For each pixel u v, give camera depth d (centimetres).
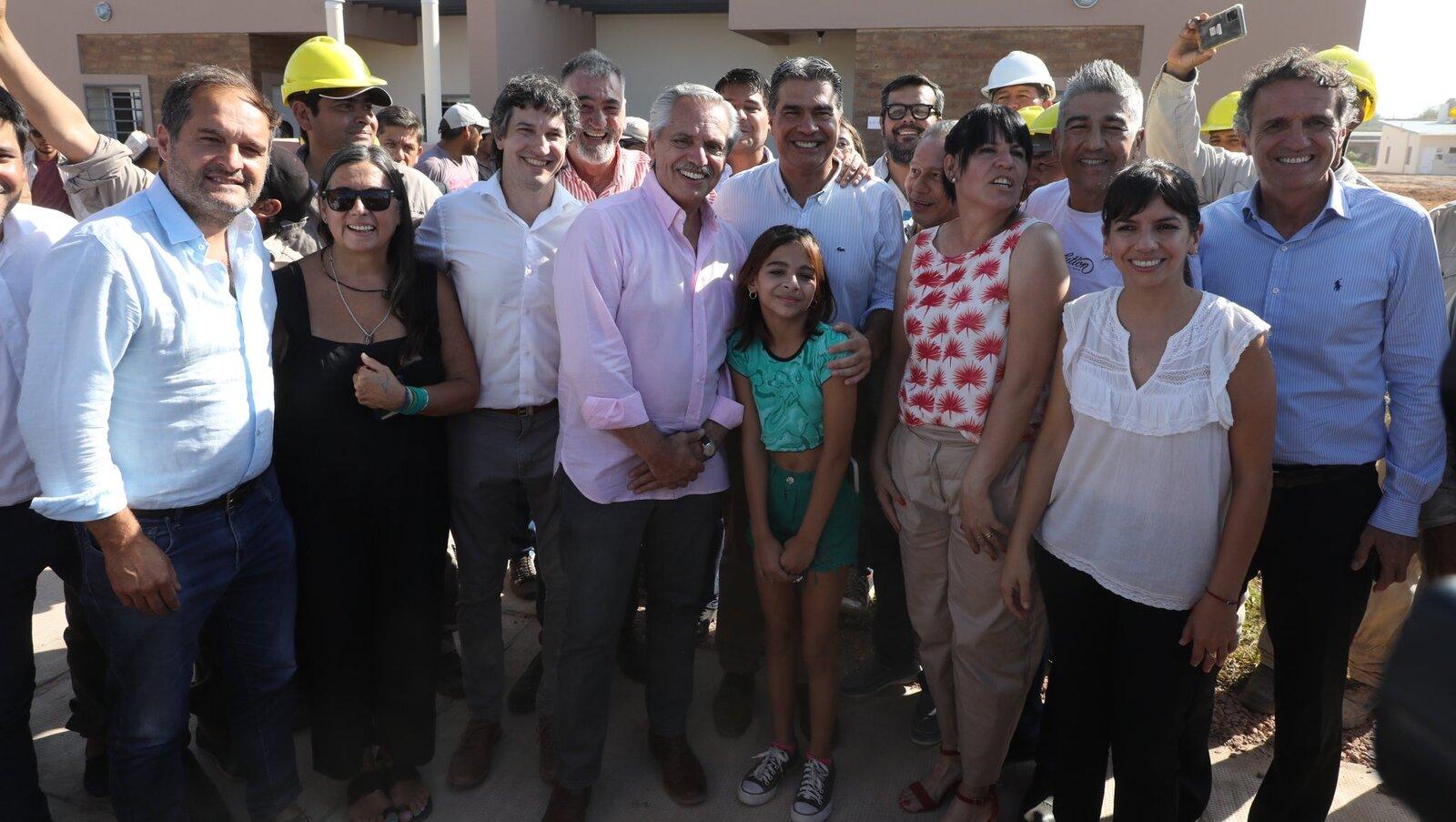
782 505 258
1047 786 252
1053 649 221
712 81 1372
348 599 241
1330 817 255
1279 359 220
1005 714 238
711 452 244
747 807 264
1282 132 209
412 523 244
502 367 261
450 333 254
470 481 267
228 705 238
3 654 209
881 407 261
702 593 265
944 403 230
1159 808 212
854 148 329
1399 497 209
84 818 254
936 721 289
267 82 1369
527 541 395
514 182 259
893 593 309
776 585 257
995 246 224
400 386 232
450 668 319
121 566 190
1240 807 260
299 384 229
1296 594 219
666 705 266
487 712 278
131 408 192
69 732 290
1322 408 215
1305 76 208
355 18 1321
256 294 213
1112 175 243
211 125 191
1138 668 206
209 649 262
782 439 248
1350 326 212
